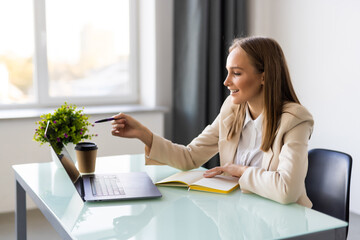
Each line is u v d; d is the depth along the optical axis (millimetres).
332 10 3254
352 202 3236
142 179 1722
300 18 3512
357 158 3164
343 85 3217
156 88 3701
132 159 2086
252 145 1792
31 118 3119
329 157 1880
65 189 1620
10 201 3150
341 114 3252
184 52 3551
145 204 1479
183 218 1352
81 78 3699
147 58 3758
